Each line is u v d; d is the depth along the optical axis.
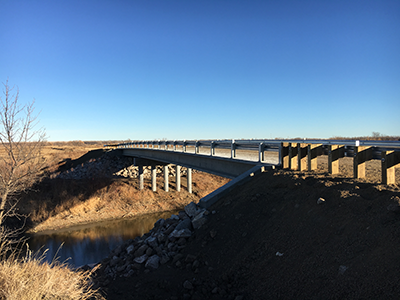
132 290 7.54
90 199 34.09
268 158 13.34
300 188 8.67
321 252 5.95
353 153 8.73
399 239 5.06
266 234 7.62
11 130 9.46
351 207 6.58
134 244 10.63
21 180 10.21
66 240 23.84
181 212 11.15
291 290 5.53
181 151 23.08
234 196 10.45
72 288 6.29
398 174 9.98
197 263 7.79
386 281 4.46
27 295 5.32
